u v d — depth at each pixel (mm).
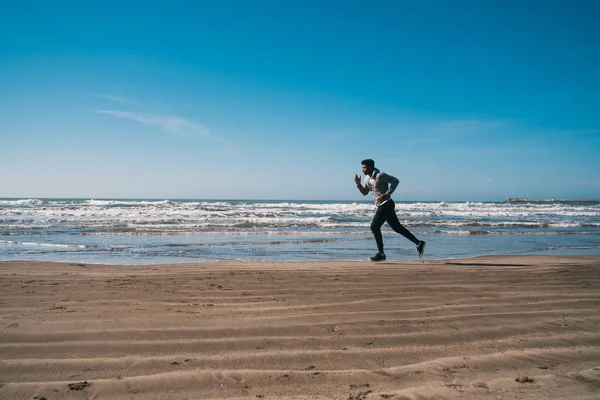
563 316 3443
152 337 2797
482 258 8547
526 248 12422
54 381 2086
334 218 24797
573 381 2107
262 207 40062
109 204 40031
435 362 2389
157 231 16609
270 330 3002
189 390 2004
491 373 2219
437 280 5242
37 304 3719
